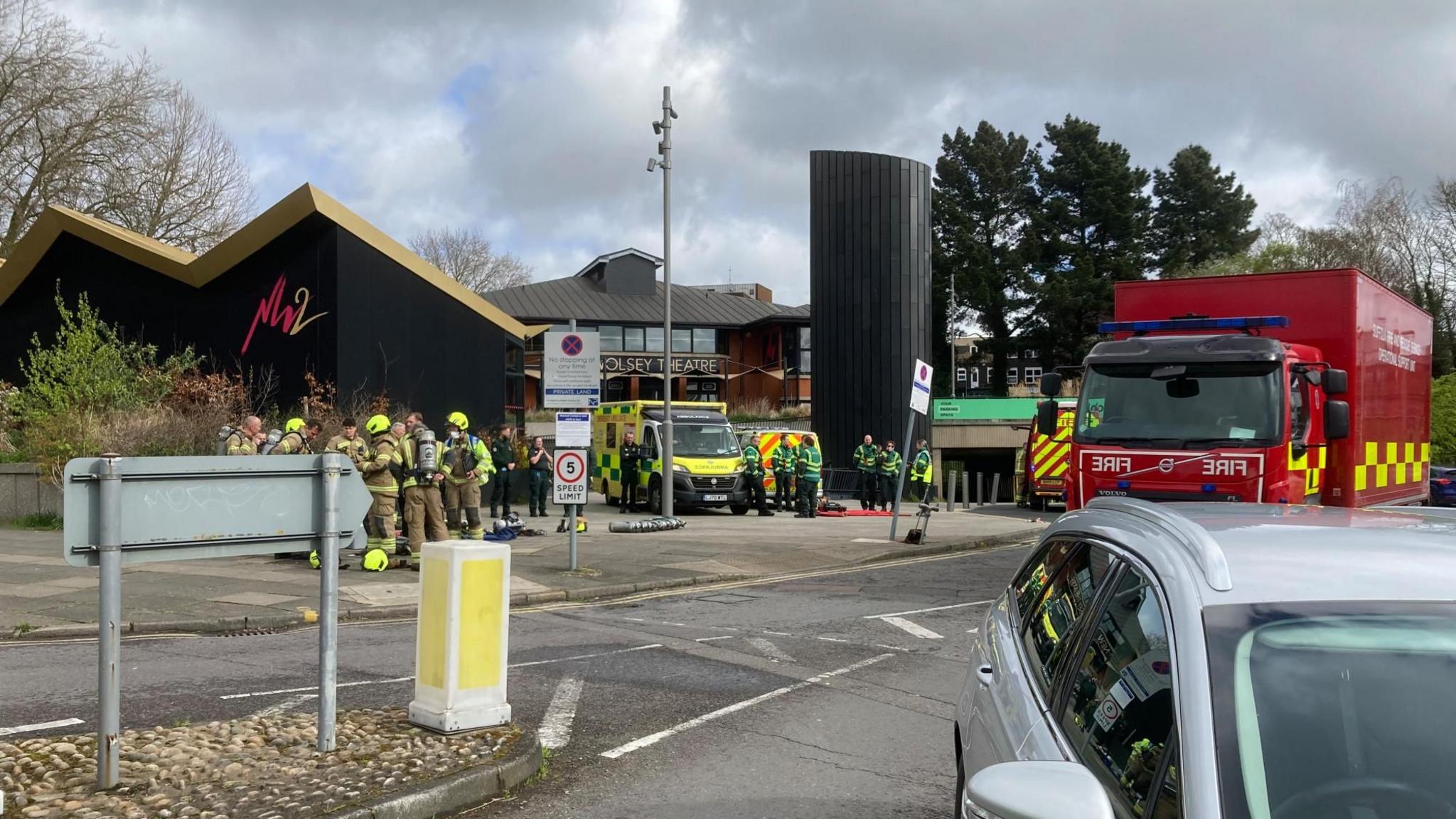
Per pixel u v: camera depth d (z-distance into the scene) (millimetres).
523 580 13383
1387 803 2295
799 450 25312
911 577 14742
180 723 6551
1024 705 3387
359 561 14352
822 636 10281
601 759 6359
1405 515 3594
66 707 7121
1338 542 3053
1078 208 65562
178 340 25141
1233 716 2426
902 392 34219
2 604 11062
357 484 5918
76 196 32625
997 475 35438
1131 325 12359
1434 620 2637
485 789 5578
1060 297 60656
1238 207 66375
